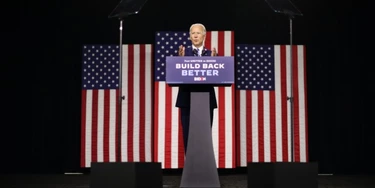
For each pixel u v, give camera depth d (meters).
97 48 5.76
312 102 5.86
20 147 5.80
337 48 5.88
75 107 5.84
